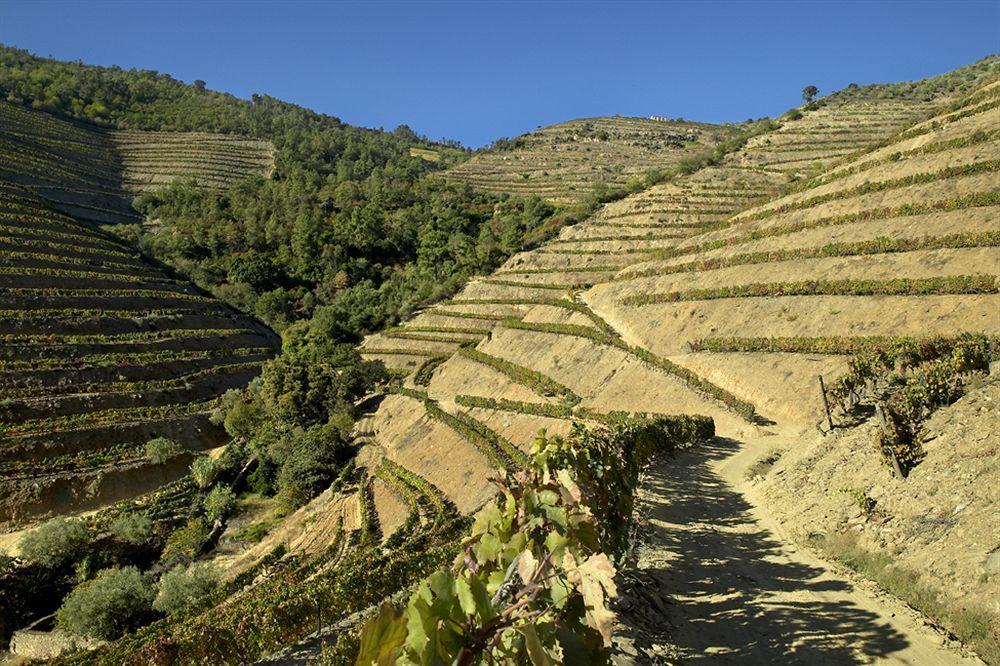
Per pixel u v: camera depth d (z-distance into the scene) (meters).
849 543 12.91
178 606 30.02
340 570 23.81
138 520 42.22
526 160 160.75
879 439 14.54
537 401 48.03
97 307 71.38
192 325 79.50
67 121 153.88
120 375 63.53
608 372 47.34
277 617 18.50
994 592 9.22
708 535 15.20
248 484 50.25
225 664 17.77
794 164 86.19
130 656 18.17
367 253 113.62
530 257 82.56
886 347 31.75
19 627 34.59
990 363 18.58
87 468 50.72
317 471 47.91
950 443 13.72
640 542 13.96
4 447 49.34
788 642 9.32
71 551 38.84
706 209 77.81
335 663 11.81
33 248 76.12
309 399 58.12
